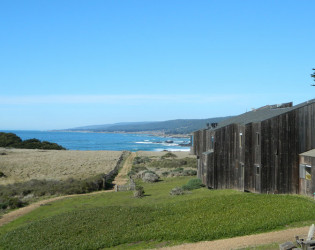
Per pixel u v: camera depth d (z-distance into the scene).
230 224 22.00
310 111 31.14
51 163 74.88
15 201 37.12
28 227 26.58
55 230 24.77
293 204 25.19
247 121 34.44
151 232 22.34
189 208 27.31
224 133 35.66
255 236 19.95
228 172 35.41
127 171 65.19
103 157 90.44
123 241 21.67
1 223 30.28
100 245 21.30
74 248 21.11
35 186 45.78
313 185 28.30
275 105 40.50
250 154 32.06
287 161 30.64
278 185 30.45
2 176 57.41
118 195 39.09
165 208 28.30
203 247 19.05
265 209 24.48
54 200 39.25
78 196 40.94
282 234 19.53
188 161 74.44
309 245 15.23
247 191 32.28
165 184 45.03
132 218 26.03
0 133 130.25
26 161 77.12
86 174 59.22
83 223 25.81
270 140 30.50
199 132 44.31
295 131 30.83
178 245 20.08
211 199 29.56
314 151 29.84
